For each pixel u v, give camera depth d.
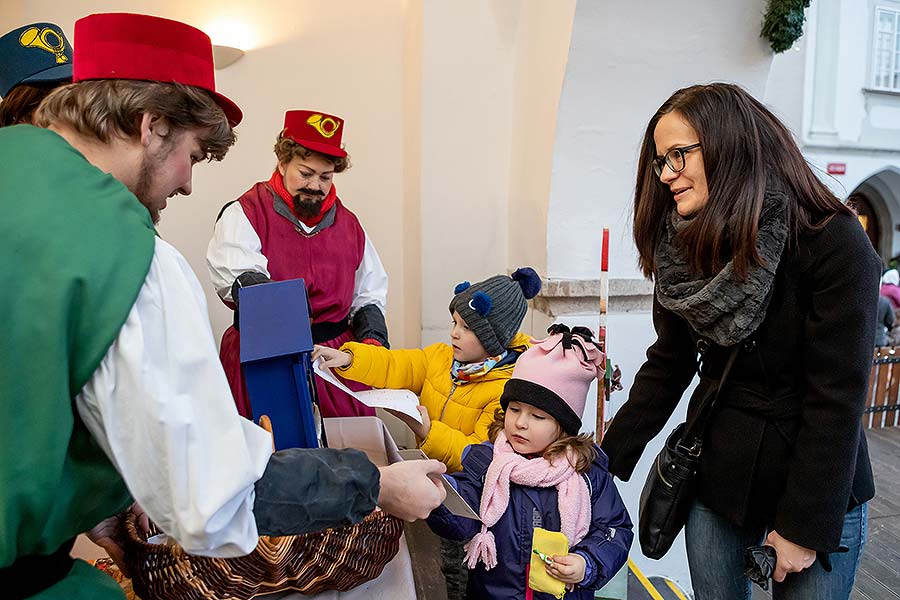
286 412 0.95
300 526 0.73
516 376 1.34
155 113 0.75
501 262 2.72
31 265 0.59
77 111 0.72
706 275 1.11
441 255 2.63
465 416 1.70
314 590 0.94
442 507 1.17
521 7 2.48
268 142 2.85
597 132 2.25
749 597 1.34
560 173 2.27
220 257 1.93
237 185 2.85
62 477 0.62
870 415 5.61
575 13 2.03
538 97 2.35
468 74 2.52
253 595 0.88
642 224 1.26
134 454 0.61
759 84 2.35
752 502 1.18
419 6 2.49
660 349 1.38
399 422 2.98
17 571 0.64
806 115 7.13
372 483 0.78
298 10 2.80
